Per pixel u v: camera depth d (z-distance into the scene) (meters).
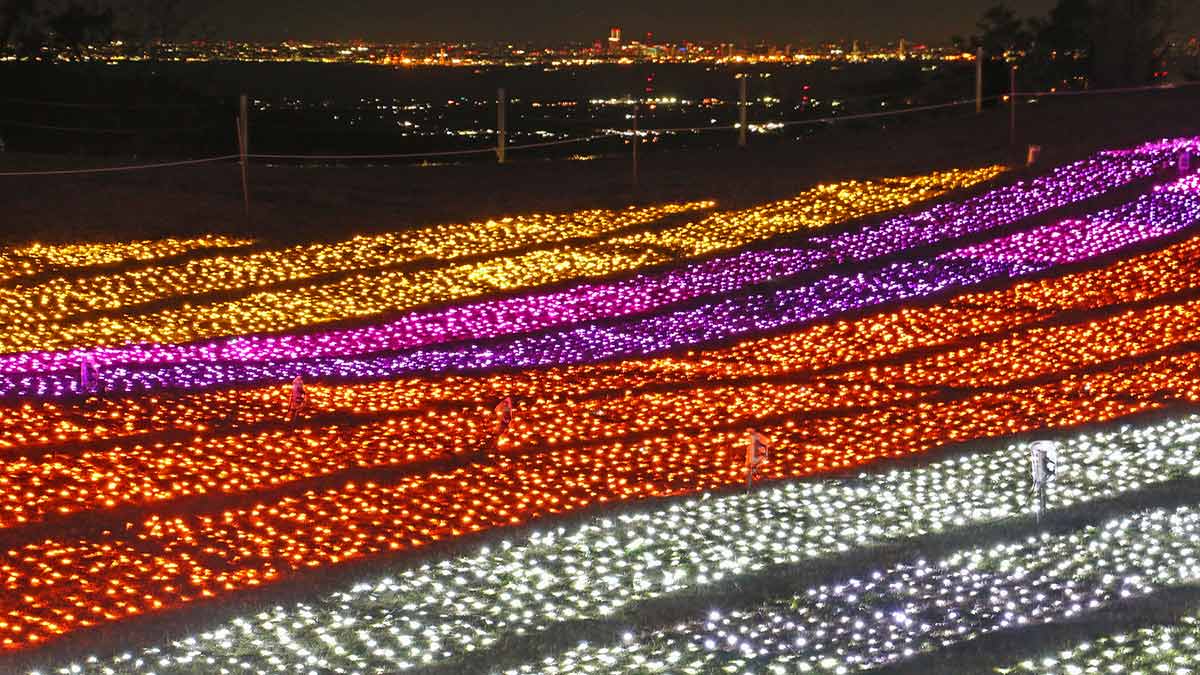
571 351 26.00
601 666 12.34
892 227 33.97
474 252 33.53
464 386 23.70
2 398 22.36
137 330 27.53
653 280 30.95
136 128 53.91
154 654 12.99
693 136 61.69
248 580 14.99
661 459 19.34
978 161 39.88
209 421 21.44
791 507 16.98
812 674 11.98
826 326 27.11
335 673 12.49
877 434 20.23
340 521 16.95
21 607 14.28
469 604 14.15
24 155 43.25
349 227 35.47
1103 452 18.58
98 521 16.92
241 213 36.25
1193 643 12.02
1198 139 39.31
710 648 12.63
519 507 17.31
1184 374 22.34
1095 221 32.88
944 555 14.95
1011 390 22.25
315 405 22.38
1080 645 12.05
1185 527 15.30
